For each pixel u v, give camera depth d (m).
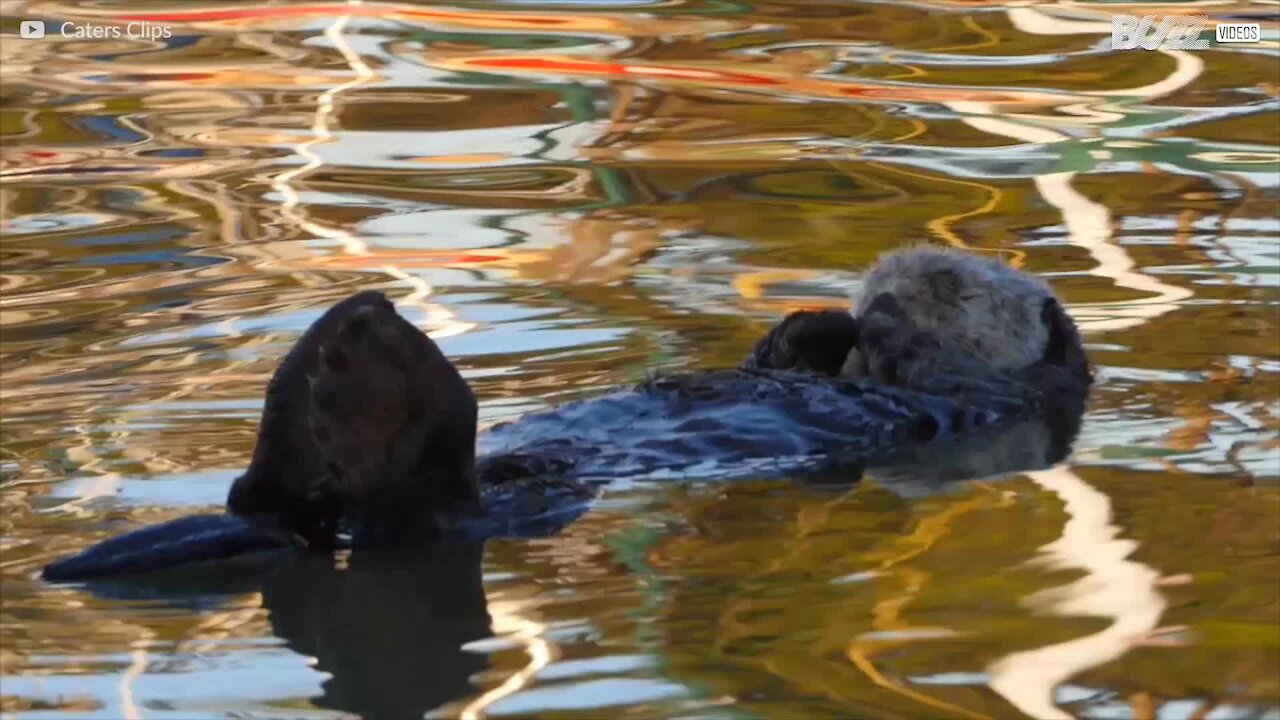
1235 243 23.22
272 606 11.33
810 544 12.41
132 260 23.23
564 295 21.36
